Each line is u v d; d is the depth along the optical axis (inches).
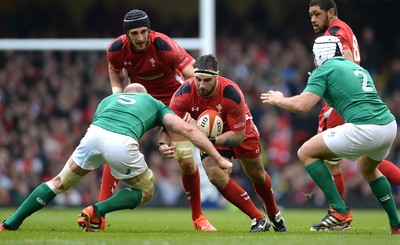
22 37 3253.0
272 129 2677.2
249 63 3014.3
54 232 1038.4
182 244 863.7
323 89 1078.4
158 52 1254.9
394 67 3046.3
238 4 3262.8
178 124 1042.1
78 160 1035.9
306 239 946.7
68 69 2987.2
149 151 2573.8
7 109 2842.0
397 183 1227.9
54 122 2751.0
